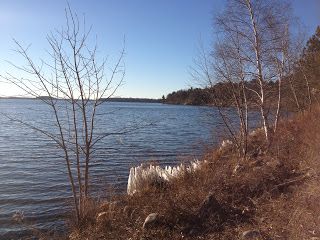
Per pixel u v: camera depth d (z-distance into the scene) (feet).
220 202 26.89
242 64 44.11
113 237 23.90
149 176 34.22
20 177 58.54
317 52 82.79
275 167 32.19
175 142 105.81
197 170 35.45
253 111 48.83
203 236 23.29
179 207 25.68
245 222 24.45
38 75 27.50
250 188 28.94
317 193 25.82
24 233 34.63
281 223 23.27
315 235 20.77
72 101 26.99
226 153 43.29
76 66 26.48
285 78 51.06
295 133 48.52
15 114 264.31
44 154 81.76
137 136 122.31
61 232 32.37
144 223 24.43
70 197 45.65
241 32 44.55
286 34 45.93
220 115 44.37
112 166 66.33
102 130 145.79
